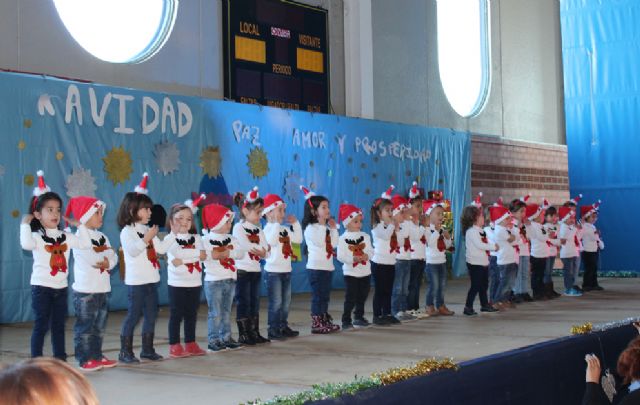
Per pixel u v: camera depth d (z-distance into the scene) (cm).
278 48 1346
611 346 666
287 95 1360
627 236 1770
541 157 1830
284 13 1359
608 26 1784
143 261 639
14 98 945
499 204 1017
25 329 884
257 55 1311
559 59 1955
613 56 1783
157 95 1094
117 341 773
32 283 593
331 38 1463
